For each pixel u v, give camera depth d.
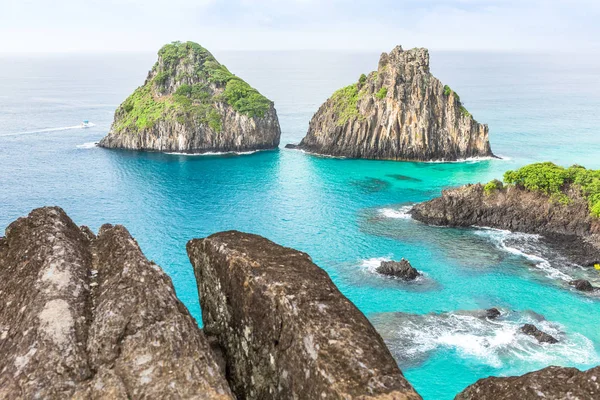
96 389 12.59
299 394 13.38
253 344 15.36
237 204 131.38
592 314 73.38
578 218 104.75
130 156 196.00
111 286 15.66
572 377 14.27
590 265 90.62
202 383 12.73
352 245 101.88
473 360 61.19
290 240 105.00
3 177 157.00
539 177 110.19
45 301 15.23
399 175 164.12
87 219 118.06
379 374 12.57
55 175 161.00
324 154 199.00
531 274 87.38
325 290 15.27
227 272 16.61
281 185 151.75
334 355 13.12
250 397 15.25
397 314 72.75
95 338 13.98
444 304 76.06
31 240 18.36
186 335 14.05
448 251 98.38
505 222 110.50
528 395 14.05
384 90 190.25
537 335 66.38
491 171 168.38
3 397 12.80
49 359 13.42
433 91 186.75
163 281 15.84
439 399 54.59
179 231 110.00
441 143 186.38
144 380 12.82
